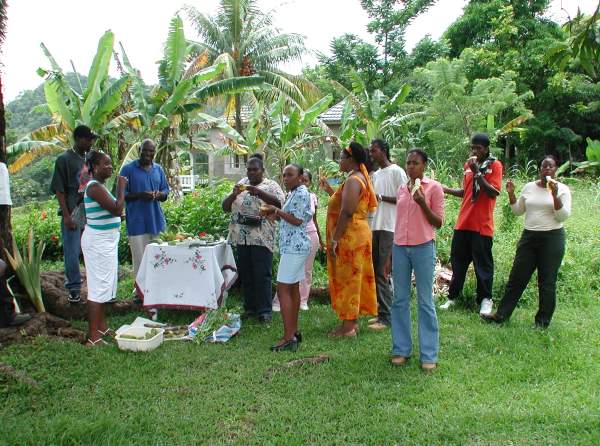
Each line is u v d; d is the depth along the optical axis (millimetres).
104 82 10031
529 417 3098
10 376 3488
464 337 4539
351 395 3426
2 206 4820
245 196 5121
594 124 22797
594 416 3078
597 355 4070
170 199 10695
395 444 2852
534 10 22922
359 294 4504
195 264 4949
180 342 4473
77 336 4422
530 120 21453
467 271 5883
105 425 2969
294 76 17719
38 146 10445
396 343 3977
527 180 16562
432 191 3814
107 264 4367
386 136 15797
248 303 5285
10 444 2789
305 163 13102
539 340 4402
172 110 10250
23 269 4738
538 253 4734
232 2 16453
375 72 24500
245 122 18328
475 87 18250
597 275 6402
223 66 10523
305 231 4320
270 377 3721
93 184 4207
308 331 4785
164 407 3270
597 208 11703
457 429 2973
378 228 4836
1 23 4645
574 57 2762
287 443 2855
